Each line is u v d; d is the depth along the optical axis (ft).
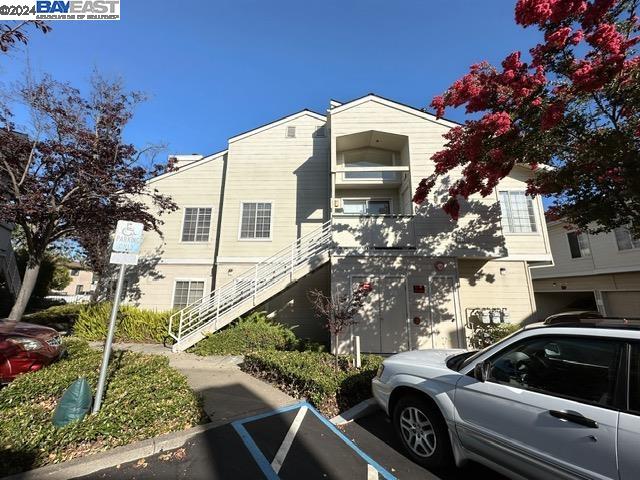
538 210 35.32
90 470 10.11
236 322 33.12
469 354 13.50
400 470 10.96
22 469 9.69
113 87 31.32
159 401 13.53
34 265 29.22
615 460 6.92
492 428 9.34
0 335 17.79
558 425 8.01
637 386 7.35
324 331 37.04
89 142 28.12
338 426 14.12
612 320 9.12
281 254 39.91
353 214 31.45
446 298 30.12
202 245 42.32
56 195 30.04
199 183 44.34
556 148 20.63
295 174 42.78
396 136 35.96
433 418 11.13
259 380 20.62
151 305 40.73
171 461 10.84
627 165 17.66
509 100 18.83
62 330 39.32
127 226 14.16
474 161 20.92
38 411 12.27
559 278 57.36
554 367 8.98
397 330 29.43
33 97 26.91
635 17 17.22
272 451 11.63
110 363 18.74
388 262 30.73
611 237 47.73
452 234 31.24
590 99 18.78
